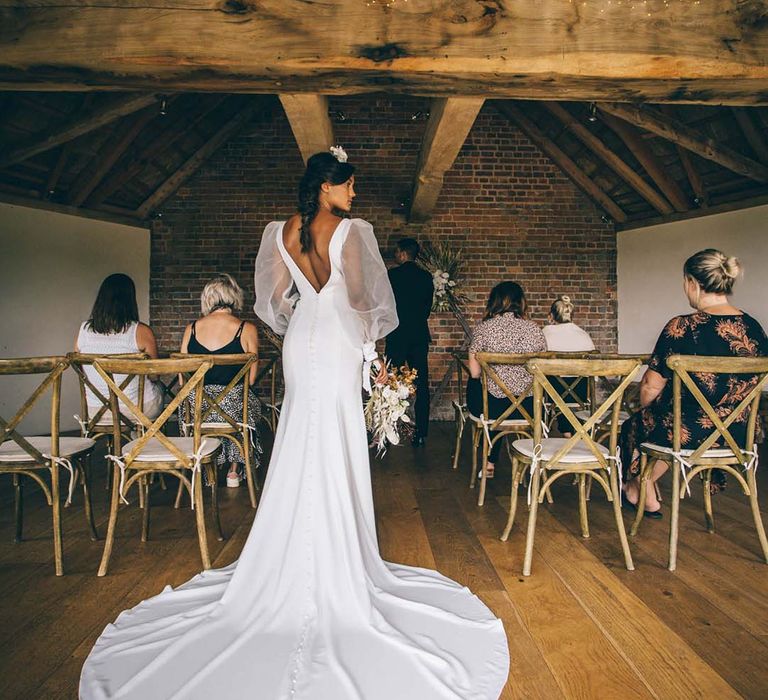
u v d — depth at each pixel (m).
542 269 6.95
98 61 2.70
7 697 1.67
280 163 6.83
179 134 6.10
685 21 2.75
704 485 3.03
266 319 2.38
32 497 3.76
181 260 6.82
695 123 5.43
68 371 6.11
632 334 6.81
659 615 2.17
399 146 6.87
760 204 5.53
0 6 2.69
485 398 3.58
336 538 2.03
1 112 4.75
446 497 3.74
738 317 2.70
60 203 5.95
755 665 1.85
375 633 1.90
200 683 1.65
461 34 2.72
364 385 2.30
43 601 2.28
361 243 2.18
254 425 3.81
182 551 2.80
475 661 1.83
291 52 2.70
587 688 1.73
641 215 6.71
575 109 5.90
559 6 2.73
